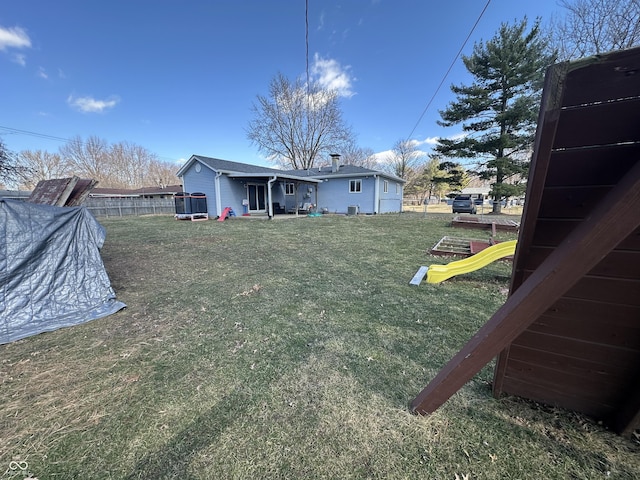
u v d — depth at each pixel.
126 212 17.86
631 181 0.75
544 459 1.28
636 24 8.57
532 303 1.00
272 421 1.54
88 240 3.23
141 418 1.57
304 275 4.27
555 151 0.99
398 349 2.24
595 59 0.82
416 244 6.64
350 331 2.54
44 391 1.80
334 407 1.63
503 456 1.30
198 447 1.39
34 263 2.86
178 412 1.62
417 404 1.54
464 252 5.34
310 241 7.15
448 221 11.68
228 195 13.63
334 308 3.05
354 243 6.84
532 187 1.07
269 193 12.59
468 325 2.63
